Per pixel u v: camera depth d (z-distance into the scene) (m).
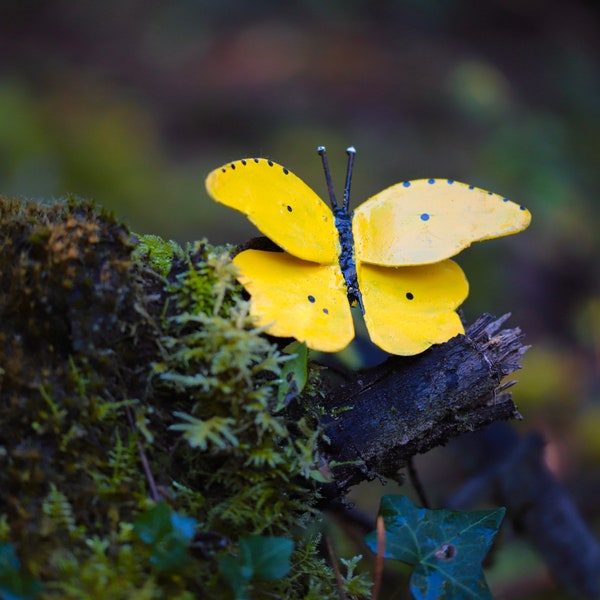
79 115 2.09
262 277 0.48
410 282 0.50
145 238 0.49
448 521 0.48
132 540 0.45
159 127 2.27
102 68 2.53
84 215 0.47
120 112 2.18
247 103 2.36
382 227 0.50
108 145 1.95
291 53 2.63
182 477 0.47
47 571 0.44
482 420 0.49
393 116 2.33
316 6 2.89
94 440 0.46
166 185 1.91
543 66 2.70
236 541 0.47
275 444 0.47
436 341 0.49
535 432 0.70
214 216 1.83
